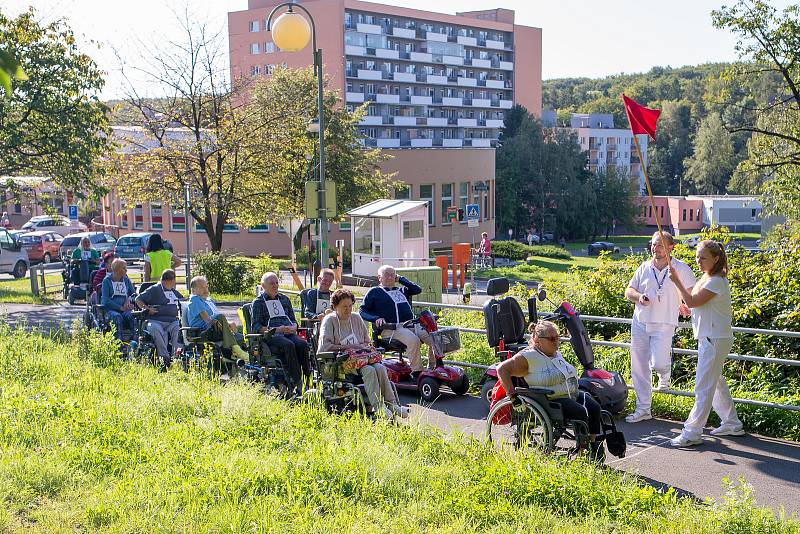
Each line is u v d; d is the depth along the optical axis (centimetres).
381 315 1051
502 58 14062
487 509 576
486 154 6762
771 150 3697
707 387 787
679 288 796
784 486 678
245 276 2666
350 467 643
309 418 822
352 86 11844
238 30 11506
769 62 3472
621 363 1080
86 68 2636
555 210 10294
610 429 746
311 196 1834
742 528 543
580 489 604
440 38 12888
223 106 3105
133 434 761
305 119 3578
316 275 2356
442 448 726
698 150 12162
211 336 1079
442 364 1036
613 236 11675
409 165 6050
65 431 764
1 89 312
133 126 3381
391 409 886
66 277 2342
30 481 629
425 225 3600
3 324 1430
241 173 3039
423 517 570
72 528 543
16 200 3028
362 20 11794
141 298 1197
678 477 702
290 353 987
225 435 765
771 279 1055
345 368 888
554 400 714
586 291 1271
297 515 563
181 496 592
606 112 18238
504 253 5719
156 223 5522
